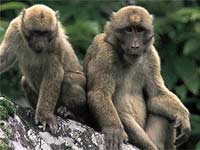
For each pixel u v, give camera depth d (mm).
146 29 17922
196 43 24359
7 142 15062
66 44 18484
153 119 18625
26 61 18156
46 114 16828
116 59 17938
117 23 17969
